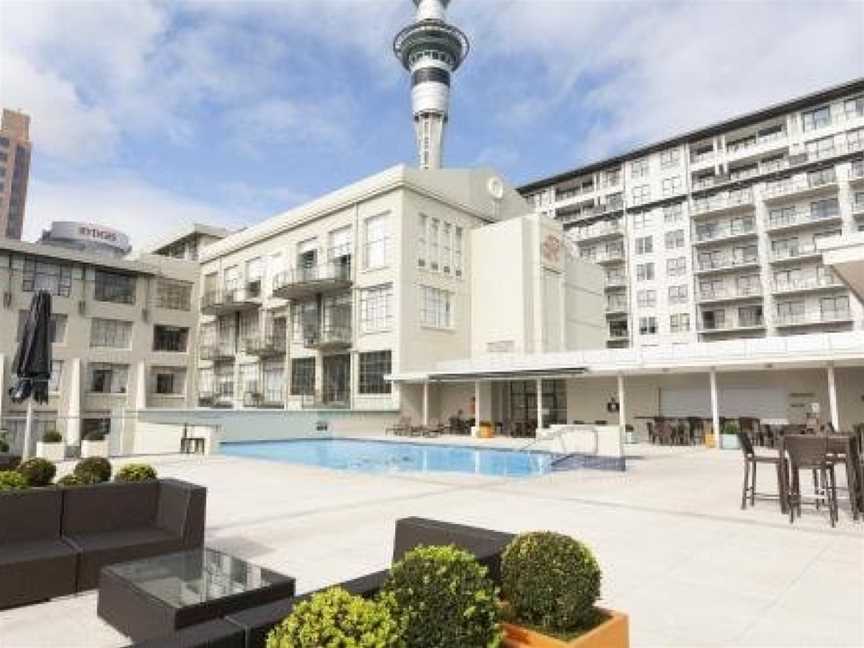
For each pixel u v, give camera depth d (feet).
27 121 452.76
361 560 20.58
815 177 168.35
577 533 24.41
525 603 10.69
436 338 109.50
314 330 119.24
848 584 17.52
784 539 23.21
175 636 7.70
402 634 8.80
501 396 107.04
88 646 13.35
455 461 67.51
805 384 79.51
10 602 15.35
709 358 73.46
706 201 187.01
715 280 183.11
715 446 72.74
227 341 144.97
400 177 106.11
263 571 14.62
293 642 7.43
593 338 131.34
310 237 124.16
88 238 163.43
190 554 16.15
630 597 16.44
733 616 14.99
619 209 208.33
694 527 25.50
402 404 102.83
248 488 37.47
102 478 22.81
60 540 17.57
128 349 137.08
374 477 43.21
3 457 37.37
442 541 13.01
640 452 65.98
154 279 144.46
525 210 135.54
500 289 114.32
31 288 122.31
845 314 157.89
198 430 66.59
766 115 181.78
